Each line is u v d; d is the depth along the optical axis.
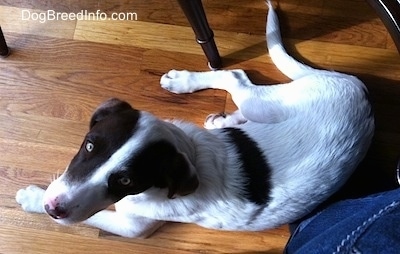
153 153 0.81
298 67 1.07
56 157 1.08
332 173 0.93
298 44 1.15
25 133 1.08
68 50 1.13
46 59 1.12
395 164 1.08
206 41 1.04
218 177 0.91
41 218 1.04
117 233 1.01
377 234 0.65
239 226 0.96
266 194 0.92
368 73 1.13
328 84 0.97
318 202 0.94
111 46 1.14
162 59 1.13
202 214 0.95
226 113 1.10
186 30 1.15
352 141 0.94
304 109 0.96
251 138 0.94
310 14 1.16
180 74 1.09
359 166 1.06
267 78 1.13
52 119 1.09
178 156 0.83
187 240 1.05
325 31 1.15
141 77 1.12
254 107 1.01
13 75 1.11
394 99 1.11
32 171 1.07
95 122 0.83
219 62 1.12
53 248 1.04
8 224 1.04
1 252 1.03
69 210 0.79
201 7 0.97
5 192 1.05
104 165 0.78
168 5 1.16
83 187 0.79
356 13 1.16
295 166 0.92
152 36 1.14
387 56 1.14
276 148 0.93
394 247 0.63
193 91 1.11
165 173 0.82
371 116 0.96
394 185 1.05
